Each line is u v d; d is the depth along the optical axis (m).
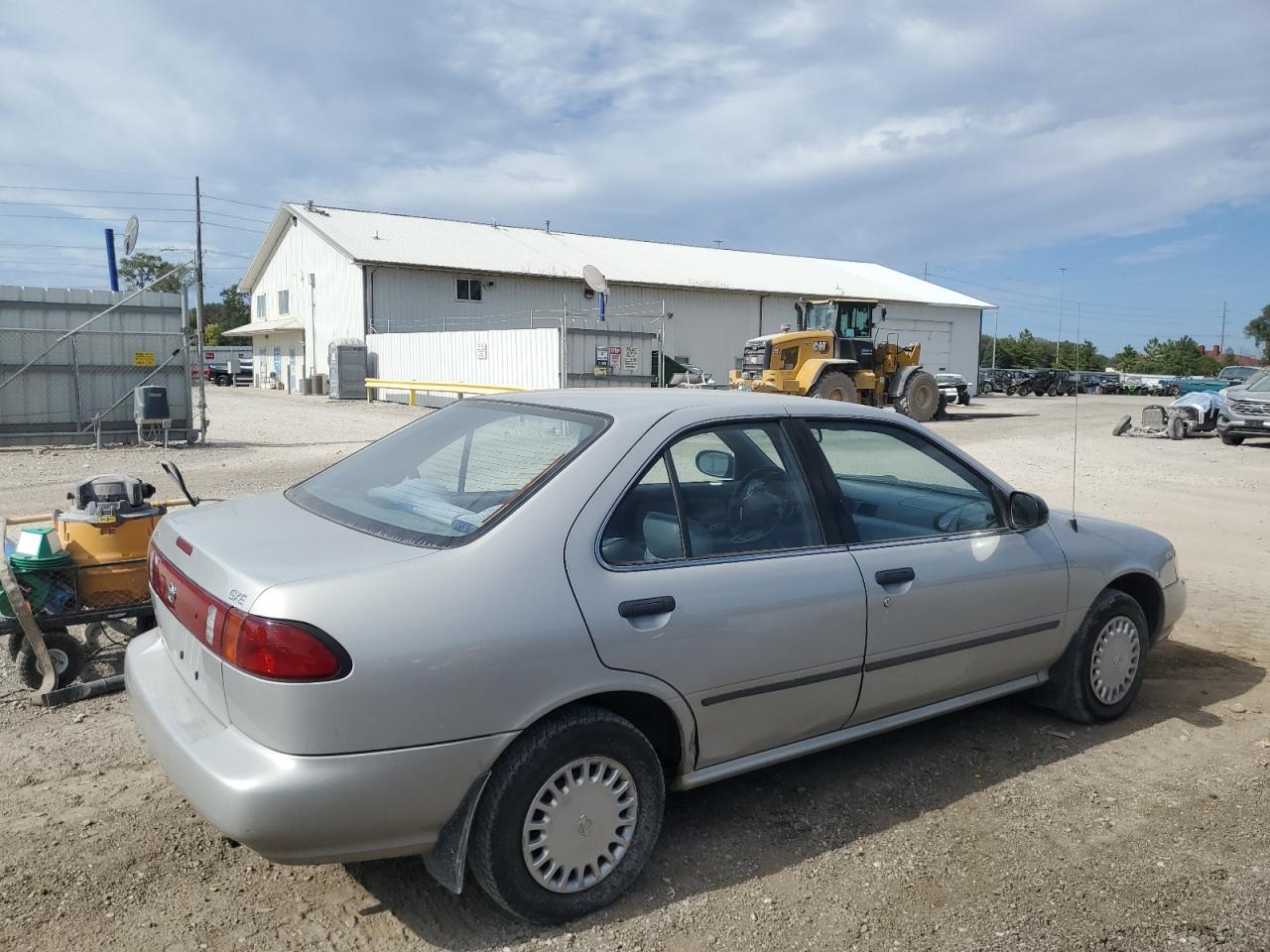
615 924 2.99
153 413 15.94
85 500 4.90
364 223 37.53
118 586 4.84
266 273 44.59
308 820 2.57
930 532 4.02
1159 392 52.41
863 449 3.94
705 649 3.17
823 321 25.62
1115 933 2.97
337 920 2.99
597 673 2.94
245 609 2.65
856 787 3.95
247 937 2.89
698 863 3.35
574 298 37.03
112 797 3.71
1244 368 29.34
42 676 4.78
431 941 2.89
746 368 25.97
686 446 3.40
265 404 30.91
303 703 2.56
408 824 2.71
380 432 20.16
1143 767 4.18
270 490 11.45
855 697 3.63
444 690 2.69
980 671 4.09
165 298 16.89
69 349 16.02
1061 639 4.41
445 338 30.12
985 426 25.00
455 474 3.39
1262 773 4.13
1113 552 4.63
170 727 2.85
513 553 2.88
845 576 3.55
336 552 2.91
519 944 2.88
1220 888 3.23
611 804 3.04
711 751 3.30
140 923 2.93
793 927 2.99
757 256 48.03
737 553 3.36
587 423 3.36
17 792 3.73
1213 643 6.04
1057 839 3.55
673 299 38.56
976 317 49.66
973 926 3.01
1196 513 10.99
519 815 2.84
